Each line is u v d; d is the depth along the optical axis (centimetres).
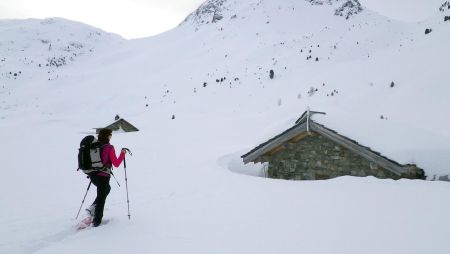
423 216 612
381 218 609
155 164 1755
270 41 16562
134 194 977
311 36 14825
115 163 637
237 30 19800
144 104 10512
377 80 6612
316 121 1369
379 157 1192
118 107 11106
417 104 4588
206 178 1195
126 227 603
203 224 609
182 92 10938
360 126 1321
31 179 1308
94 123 5978
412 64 6631
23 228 650
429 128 3550
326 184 959
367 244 489
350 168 1305
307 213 659
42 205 876
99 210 623
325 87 7281
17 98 14038
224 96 8988
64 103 12512
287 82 9050
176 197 869
